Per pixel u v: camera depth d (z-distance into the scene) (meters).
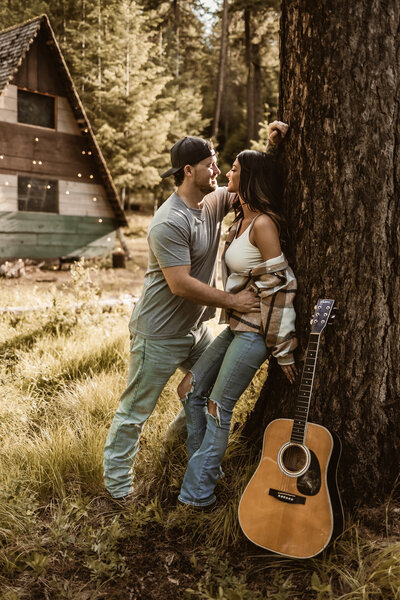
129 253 14.80
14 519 2.59
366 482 2.62
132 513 2.76
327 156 2.47
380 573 2.16
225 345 2.84
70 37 21.42
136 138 19.73
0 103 11.91
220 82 24.80
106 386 4.15
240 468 2.92
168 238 2.54
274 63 30.56
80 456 3.17
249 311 2.57
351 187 2.46
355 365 2.59
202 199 2.72
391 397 2.63
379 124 2.40
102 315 6.17
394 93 2.39
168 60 29.03
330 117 2.44
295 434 2.43
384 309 2.55
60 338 5.46
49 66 12.57
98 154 13.41
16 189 12.42
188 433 2.93
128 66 19.89
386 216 2.47
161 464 3.10
